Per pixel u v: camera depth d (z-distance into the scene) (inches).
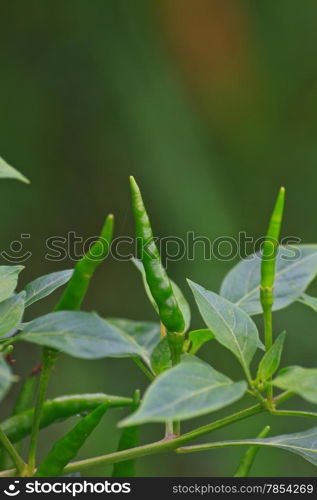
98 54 264.5
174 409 47.5
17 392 225.5
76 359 223.9
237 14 281.9
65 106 268.1
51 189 262.5
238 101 279.7
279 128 279.7
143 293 256.4
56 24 270.1
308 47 283.4
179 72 277.4
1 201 250.7
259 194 270.1
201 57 278.8
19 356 228.7
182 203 244.2
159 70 263.0
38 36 271.0
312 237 266.8
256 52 284.5
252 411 63.0
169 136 255.0
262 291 63.9
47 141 265.6
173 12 275.4
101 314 253.9
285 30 285.3
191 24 277.9
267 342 64.0
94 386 222.1
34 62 270.1
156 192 249.0
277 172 273.4
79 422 63.5
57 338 52.0
